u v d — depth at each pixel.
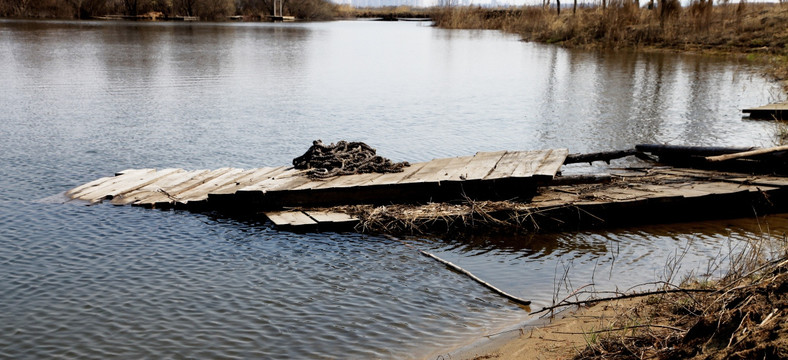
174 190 11.61
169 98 22.83
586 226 10.31
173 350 6.46
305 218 10.23
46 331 6.87
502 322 6.98
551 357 6.02
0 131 16.92
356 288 7.93
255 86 26.19
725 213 10.88
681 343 5.52
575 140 16.84
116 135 16.81
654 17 47.66
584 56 40.25
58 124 17.98
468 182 10.86
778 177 11.74
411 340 6.61
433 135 17.41
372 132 17.70
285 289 7.90
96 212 10.71
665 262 8.72
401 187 10.90
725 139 16.81
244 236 9.79
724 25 43.31
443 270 8.54
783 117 19.33
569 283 8.08
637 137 17.14
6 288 7.89
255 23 89.44
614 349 5.80
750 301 5.46
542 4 68.75
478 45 50.88
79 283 8.06
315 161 12.14
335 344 6.55
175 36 56.72
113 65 32.88
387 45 50.75
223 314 7.22
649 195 10.71
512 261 8.91
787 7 44.00
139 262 8.74
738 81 27.61
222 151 15.43
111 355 6.39
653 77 29.42
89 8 88.69
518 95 24.44
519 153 12.70
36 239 9.54
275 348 6.48
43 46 43.09
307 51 44.16
